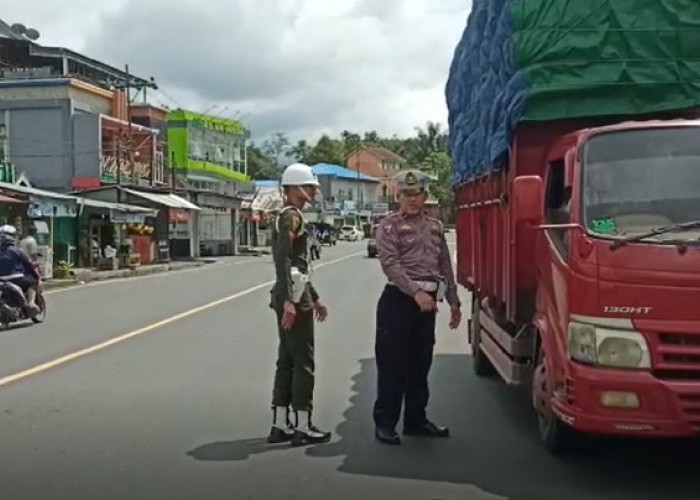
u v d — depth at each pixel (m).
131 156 45.19
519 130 7.07
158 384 9.91
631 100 6.82
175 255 52.88
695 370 5.36
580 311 5.62
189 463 6.64
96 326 15.76
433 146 126.56
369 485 6.07
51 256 29.56
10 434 7.58
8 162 40.44
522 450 7.00
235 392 9.43
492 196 8.38
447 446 7.14
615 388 5.43
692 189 5.88
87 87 42.94
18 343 13.52
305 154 126.88
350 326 15.73
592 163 6.04
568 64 6.87
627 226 5.74
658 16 6.86
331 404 8.87
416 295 7.05
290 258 7.04
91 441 7.33
